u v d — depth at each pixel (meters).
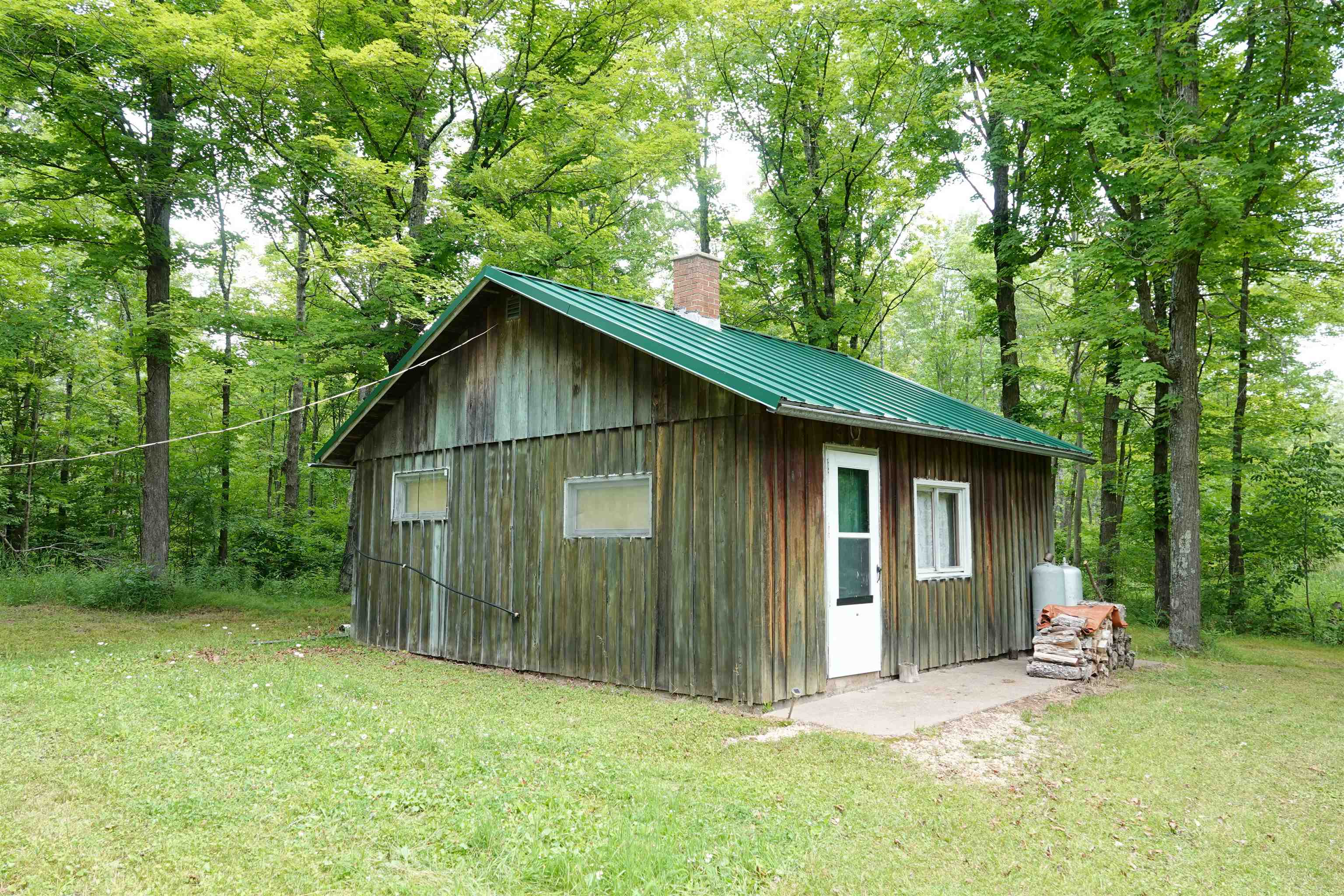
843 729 6.65
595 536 8.74
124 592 14.80
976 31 13.65
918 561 9.54
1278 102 11.36
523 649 9.36
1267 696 8.46
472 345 10.48
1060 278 17.38
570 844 4.04
